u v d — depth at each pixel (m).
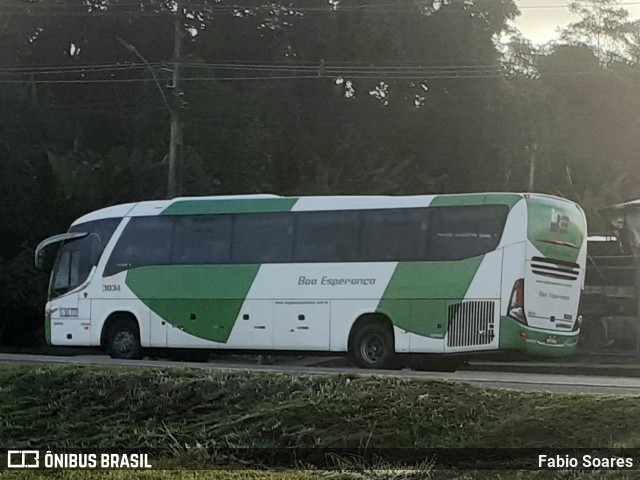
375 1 41.69
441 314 21.00
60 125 42.59
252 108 41.47
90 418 15.19
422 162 41.84
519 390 14.23
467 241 20.98
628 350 26.06
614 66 46.75
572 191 42.06
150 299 24.00
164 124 41.12
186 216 23.95
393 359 21.52
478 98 41.09
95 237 24.97
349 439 13.07
